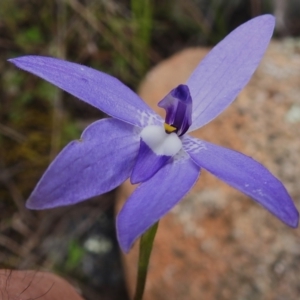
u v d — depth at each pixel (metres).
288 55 0.19
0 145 0.20
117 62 0.22
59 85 0.09
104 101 0.09
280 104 0.17
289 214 0.08
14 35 0.22
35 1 0.23
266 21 0.10
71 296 0.11
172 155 0.09
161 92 0.19
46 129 0.21
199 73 0.10
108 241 0.19
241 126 0.17
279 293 0.15
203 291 0.15
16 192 0.20
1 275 0.11
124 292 0.18
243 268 0.15
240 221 0.16
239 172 0.08
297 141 0.16
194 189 0.16
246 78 0.10
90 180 0.08
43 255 0.19
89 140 0.09
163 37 0.23
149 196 0.08
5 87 0.21
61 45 0.22
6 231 0.19
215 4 0.23
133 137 0.09
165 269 0.16
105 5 0.22
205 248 0.16
